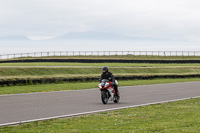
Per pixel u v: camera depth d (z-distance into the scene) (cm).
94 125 1415
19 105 2116
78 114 1767
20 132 1270
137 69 6762
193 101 2422
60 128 1354
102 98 2231
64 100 2416
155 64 9200
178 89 3462
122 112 1848
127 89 3412
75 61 9500
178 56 11869
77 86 3716
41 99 2455
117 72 6316
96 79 4706
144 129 1298
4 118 1630
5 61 9488
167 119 1565
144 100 2491
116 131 1266
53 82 4203
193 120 1512
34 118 1636
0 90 3145
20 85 3819
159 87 3688
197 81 4825
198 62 10050
